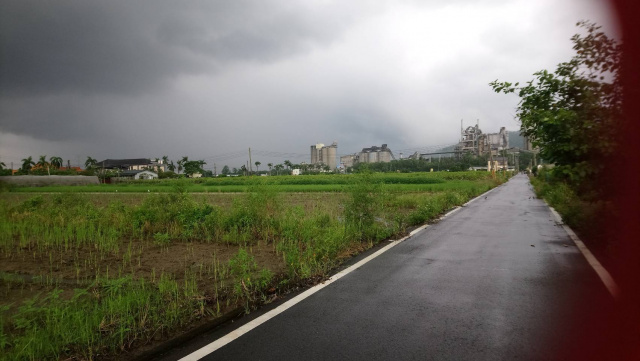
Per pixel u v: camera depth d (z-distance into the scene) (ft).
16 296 16.03
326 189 112.16
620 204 23.08
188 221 32.86
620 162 22.68
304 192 101.55
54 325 12.23
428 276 18.94
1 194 104.53
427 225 39.11
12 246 26.76
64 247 26.76
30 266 21.33
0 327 11.80
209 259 22.99
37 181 227.20
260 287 16.81
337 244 24.12
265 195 35.35
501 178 181.68
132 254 24.53
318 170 499.92
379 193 31.71
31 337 10.91
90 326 12.05
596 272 18.76
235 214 33.42
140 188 150.30
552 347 10.73
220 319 13.30
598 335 11.44
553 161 27.09
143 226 32.48
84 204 45.60
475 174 216.54
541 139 27.43
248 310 14.25
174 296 15.69
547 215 46.29
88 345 11.27
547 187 77.92
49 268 20.88
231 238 28.55
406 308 14.32
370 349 10.88
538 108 26.37
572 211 36.35
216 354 10.78
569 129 24.32
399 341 11.39
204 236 30.89
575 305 14.10
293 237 27.27
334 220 34.78
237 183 204.13
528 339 11.30
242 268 17.37
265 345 11.29
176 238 30.27
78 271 19.48
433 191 94.17
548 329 11.99
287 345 11.26
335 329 12.41
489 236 31.35
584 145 23.86
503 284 17.22
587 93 23.82
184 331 12.23
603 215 25.67
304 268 19.51
